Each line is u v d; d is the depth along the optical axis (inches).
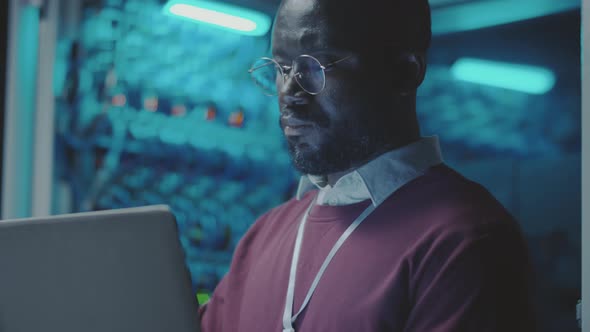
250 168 129.4
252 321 43.1
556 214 149.0
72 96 100.1
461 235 35.9
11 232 31.6
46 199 86.1
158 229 33.6
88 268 32.0
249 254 49.0
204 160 123.3
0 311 30.8
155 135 114.2
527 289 36.1
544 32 153.8
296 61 39.6
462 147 180.9
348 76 39.5
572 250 147.1
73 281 31.6
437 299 34.9
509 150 179.5
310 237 42.5
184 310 33.3
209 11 110.5
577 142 175.6
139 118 112.0
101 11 104.7
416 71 41.8
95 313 31.7
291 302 40.4
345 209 41.8
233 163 126.8
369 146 40.7
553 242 148.8
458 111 178.2
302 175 46.3
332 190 42.3
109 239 32.6
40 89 86.7
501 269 35.3
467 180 41.3
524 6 132.6
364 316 36.7
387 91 40.8
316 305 38.8
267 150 130.0
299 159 41.1
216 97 121.8
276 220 48.7
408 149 41.5
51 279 31.4
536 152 178.4
